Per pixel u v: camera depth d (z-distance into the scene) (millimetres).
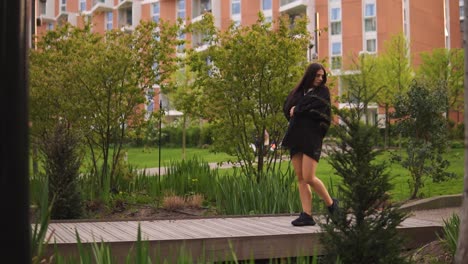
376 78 33594
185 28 10539
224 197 8211
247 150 9969
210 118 10266
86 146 10195
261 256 5227
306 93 5926
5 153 1921
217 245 5105
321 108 5750
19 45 1958
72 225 6223
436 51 38375
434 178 10844
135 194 9609
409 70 35281
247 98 9898
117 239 5016
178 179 9969
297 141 5852
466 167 3131
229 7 56312
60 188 6961
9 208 1920
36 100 9469
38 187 7562
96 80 9398
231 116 10000
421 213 9062
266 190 7777
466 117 3064
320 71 5867
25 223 1956
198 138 40906
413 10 50781
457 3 59406
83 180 8898
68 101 9438
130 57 9625
